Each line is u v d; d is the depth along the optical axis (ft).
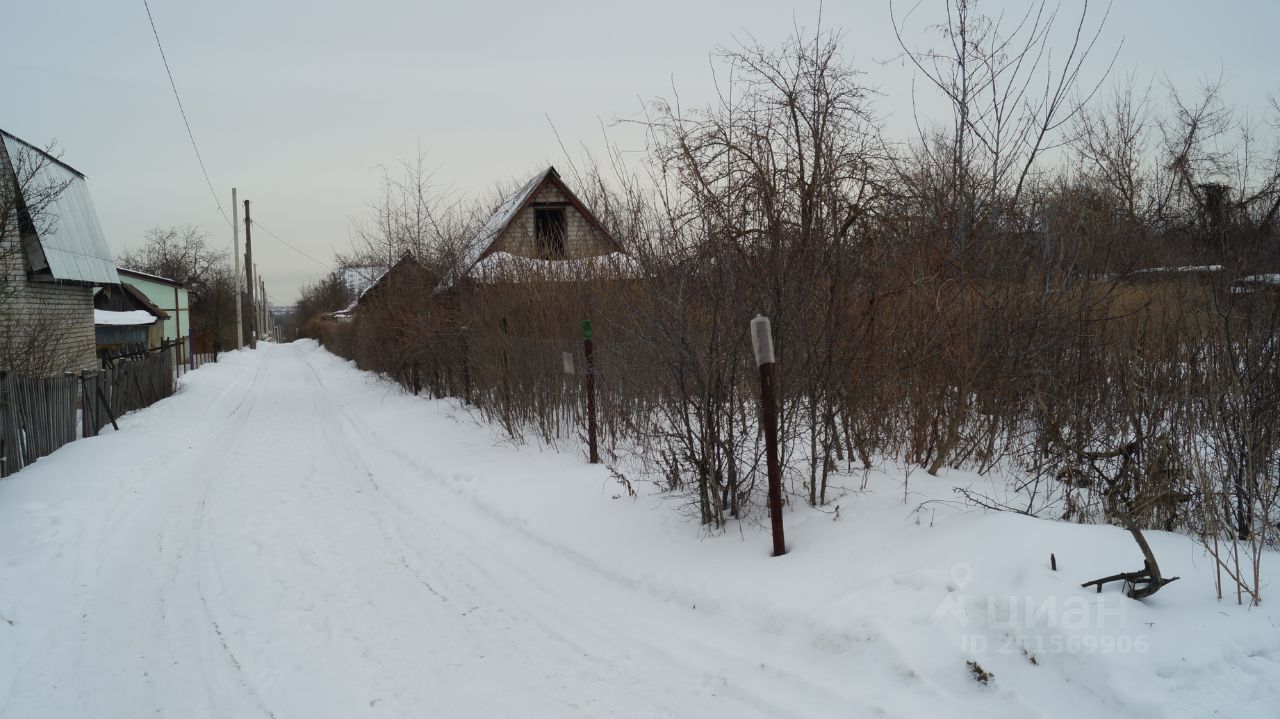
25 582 19.25
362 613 17.44
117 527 25.50
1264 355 16.52
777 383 18.60
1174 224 24.04
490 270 42.73
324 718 12.96
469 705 13.12
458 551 21.53
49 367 45.24
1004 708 10.80
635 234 21.12
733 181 19.66
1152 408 17.67
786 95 20.40
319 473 34.04
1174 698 10.20
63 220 59.52
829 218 19.48
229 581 19.93
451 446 36.04
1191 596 12.51
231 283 211.00
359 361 102.58
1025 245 22.13
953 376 21.70
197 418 52.95
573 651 14.90
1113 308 21.85
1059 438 17.97
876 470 20.70
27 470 32.68
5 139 47.37
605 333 30.45
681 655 14.12
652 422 23.82
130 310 105.81
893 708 11.24
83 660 15.58
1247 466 15.43
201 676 14.73
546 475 27.48
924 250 22.17
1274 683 10.46
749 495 19.43
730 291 18.13
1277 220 18.78
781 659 13.24
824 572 15.16
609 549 19.22
